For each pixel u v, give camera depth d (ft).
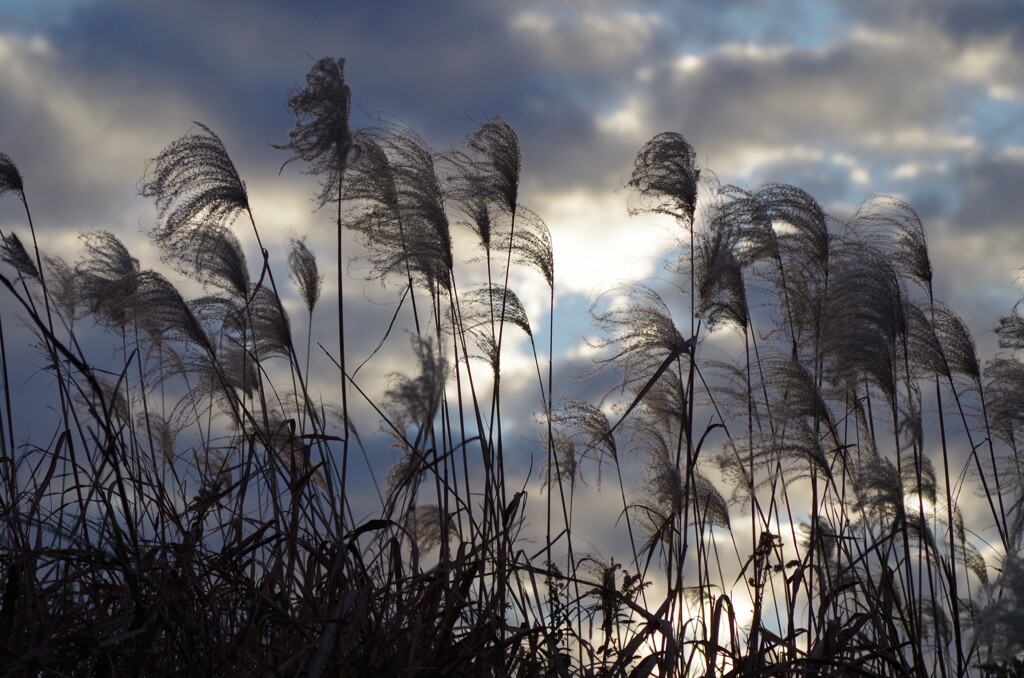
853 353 16.01
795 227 18.12
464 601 12.50
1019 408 18.30
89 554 11.67
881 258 17.37
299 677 11.89
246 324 17.19
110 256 17.24
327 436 14.56
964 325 18.74
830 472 16.26
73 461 13.88
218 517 14.73
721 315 17.81
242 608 13.08
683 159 17.93
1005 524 17.80
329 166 16.96
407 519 13.75
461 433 16.49
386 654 11.92
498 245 18.57
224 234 16.48
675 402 18.01
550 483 17.57
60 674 11.32
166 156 16.10
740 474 17.62
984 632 12.10
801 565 16.30
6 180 16.89
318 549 13.51
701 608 15.17
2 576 12.93
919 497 16.38
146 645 11.69
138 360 17.39
